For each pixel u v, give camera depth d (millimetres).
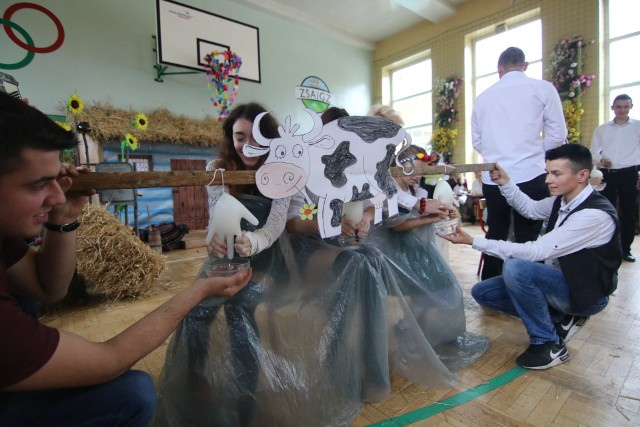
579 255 1338
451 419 1105
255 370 972
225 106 4973
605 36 4508
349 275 1125
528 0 5051
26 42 4094
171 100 5113
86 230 2375
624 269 2736
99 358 565
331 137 987
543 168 2004
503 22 5371
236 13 5590
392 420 1104
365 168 1051
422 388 1275
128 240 2434
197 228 5316
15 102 512
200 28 4965
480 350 1517
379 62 7340
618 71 4477
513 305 1575
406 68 7082
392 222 1371
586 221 1311
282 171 905
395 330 1281
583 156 1368
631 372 1341
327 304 1099
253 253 926
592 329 1718
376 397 1188
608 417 1097
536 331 1403
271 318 1027
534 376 1337
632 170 3043
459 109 5984
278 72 6125
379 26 6684
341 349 1090
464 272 2836
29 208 535
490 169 1685
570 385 1270
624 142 3100
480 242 1460
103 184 707
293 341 1039
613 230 1341
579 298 1335
